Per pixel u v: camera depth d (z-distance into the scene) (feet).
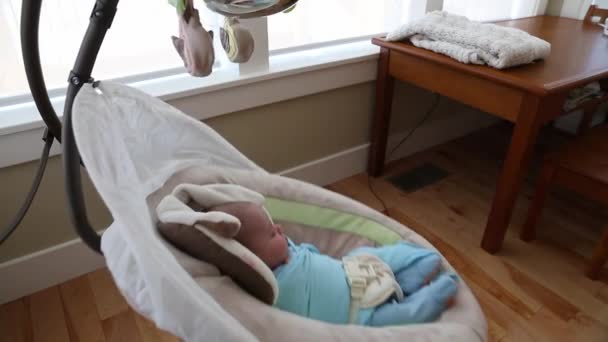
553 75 4.20
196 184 2.94
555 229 5.53
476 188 6.42
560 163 4.60
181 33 2.38
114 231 2.08
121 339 4.00
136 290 1.88
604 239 4.51
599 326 4.22
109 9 2.03
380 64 5.75
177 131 2.92
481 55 4.45
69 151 2.02
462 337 2.47
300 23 5.34
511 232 5.46
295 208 3.42
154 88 4.36
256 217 2.97
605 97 5.01
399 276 3.09
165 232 2.41
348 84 5.73
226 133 5.03
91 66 2.13
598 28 6.21
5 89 3.84
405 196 6.23
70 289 4.50
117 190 1.99
